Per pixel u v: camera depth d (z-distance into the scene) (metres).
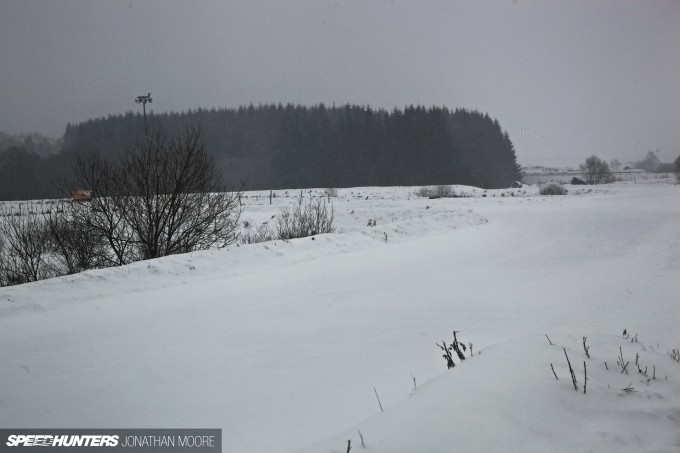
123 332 6.51
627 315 7.15
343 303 8.08
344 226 24.20
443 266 11.45
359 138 114.19
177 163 12.11
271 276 10.11
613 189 53.44
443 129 112.25
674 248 12.88
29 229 11.90
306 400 4.39
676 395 3.49
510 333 6.41
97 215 11.66
